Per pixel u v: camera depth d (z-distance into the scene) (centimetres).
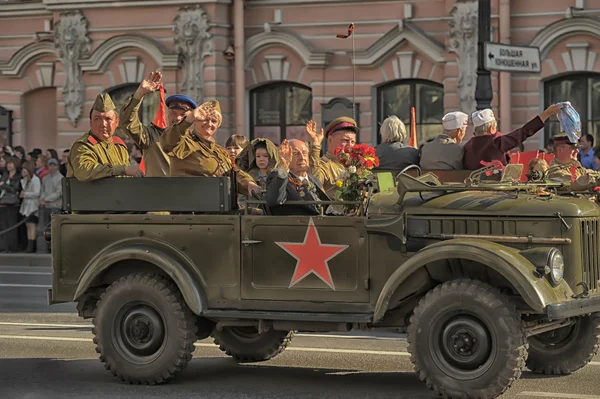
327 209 1340
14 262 3148
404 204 1255
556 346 1361
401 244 1235
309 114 3666
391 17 3506
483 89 2417
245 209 1312
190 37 3656
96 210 1361
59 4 3850
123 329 1326
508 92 3319
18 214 3316
